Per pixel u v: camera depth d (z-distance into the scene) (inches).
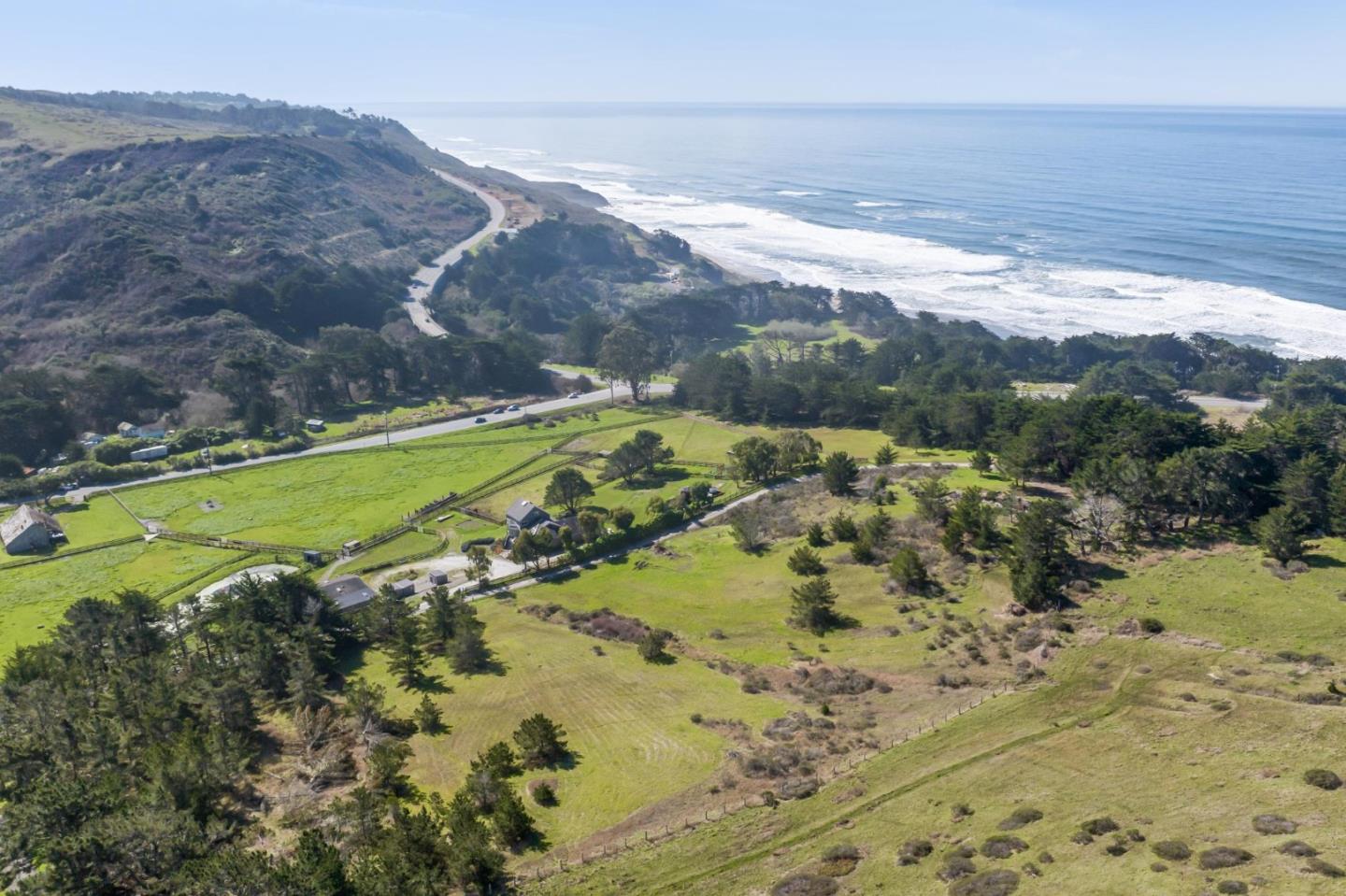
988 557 4001.0
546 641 3710.6
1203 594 3376.0
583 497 5521.7
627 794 2561.5
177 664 3390.7
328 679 3472.0
